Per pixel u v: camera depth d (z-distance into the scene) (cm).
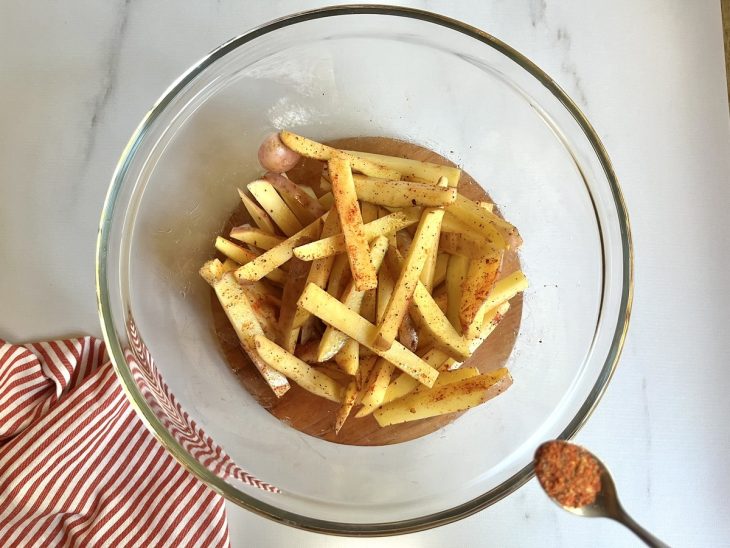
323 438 37
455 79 39
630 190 42
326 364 36
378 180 35
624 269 35
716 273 42
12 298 41
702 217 42
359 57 39
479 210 34
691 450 40
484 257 34
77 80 42
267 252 34
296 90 39
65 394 39
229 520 39
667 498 40
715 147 42
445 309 36
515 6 42
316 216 37
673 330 41
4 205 41
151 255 37
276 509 34
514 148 39
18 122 42
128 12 42
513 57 35
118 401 38
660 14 43
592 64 42
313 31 37
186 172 38
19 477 37
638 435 40
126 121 42
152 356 37
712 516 40
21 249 41
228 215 38
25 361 39
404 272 33
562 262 38
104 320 33
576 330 38
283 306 35
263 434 38
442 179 35
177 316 37
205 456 36
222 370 37
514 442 37
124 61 42
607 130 42
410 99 40
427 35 38
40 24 42
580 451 28
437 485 37
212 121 38
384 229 34
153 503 38
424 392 35
